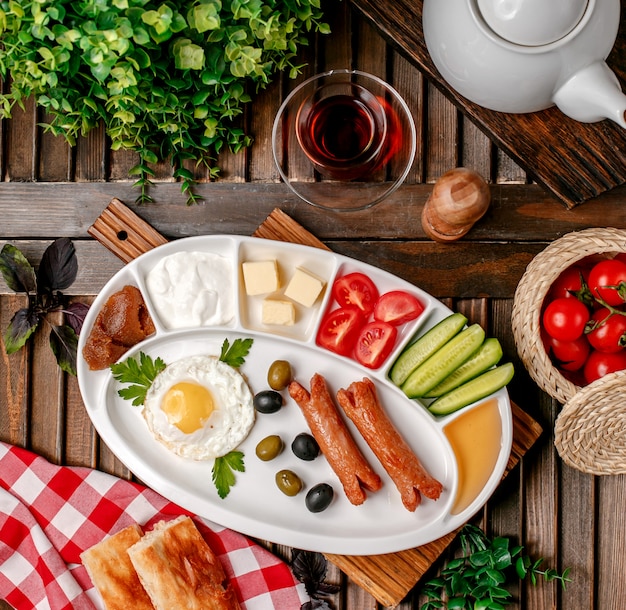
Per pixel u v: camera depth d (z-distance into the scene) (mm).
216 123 804
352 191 854
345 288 821
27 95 773
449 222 785
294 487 825
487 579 831
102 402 835
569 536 860
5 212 871
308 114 825
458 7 696
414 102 859
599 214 851
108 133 806
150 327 841
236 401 837
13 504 863
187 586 831
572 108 724
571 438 807
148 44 710
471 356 810
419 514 831
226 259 837
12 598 868
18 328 856
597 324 779
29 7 688
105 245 854
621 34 803
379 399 838
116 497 866
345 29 856
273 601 860
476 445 822
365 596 864
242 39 734
